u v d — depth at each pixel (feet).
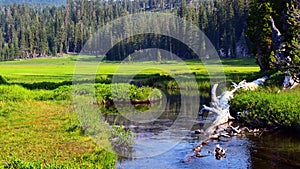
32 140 62.69
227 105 81.15
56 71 234.38
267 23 124.57
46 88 136.77
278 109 71.10
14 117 82.74
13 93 115.03
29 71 239.50
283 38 104.99
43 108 94.53
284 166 51.06
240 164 51.98
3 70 251.80
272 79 103.35
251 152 57.36
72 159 51.98
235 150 58.49
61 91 116.57
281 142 62.44
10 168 43.19
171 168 50.37
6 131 69.26
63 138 63.93
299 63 68.18
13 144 60.23
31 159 51.67
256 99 79.77
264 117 71.72
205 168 50.44
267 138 65.16
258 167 50.67
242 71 161.07
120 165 51.75
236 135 67.92
